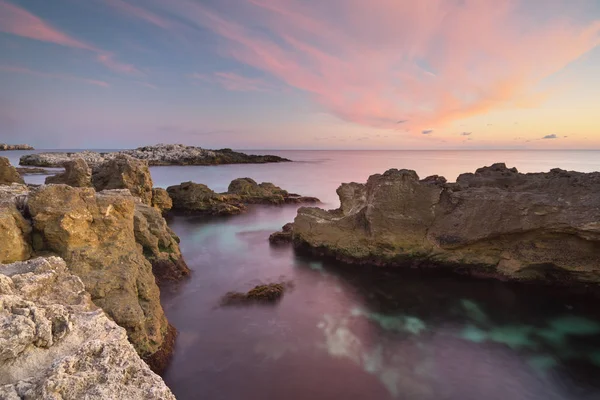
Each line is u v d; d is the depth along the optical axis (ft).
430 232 63.72
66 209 33.88
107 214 37.24
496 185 65.72
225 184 203.10
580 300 54.29
